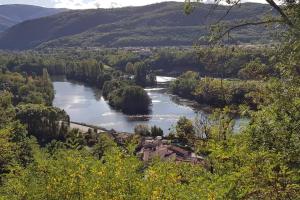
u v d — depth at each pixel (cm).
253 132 1038
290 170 929
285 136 998
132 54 18938
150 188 1136
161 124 8775
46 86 12550
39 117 8100
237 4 1159
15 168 1673
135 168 1248
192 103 10338
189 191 1112
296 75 1101
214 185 1010
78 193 1314
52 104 11344
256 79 1281
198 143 1964
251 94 1264
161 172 1191
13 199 1493
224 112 1523
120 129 8688
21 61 17988
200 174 1341
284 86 1105
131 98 10219
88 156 1402
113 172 1205
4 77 12862
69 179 1319
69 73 16600
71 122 9281
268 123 1038
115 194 1173
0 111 6581
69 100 11900
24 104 9300
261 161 933
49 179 1363
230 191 934
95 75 14775
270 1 1132
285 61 1119
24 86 11688
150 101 10388
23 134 4128
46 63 17988
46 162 1482
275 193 902
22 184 1508
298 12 1102
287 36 1127
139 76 13312
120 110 10425
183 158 4512
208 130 1944
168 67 15962
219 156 1030
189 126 2478
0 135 3256
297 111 1024
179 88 11362
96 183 1205
